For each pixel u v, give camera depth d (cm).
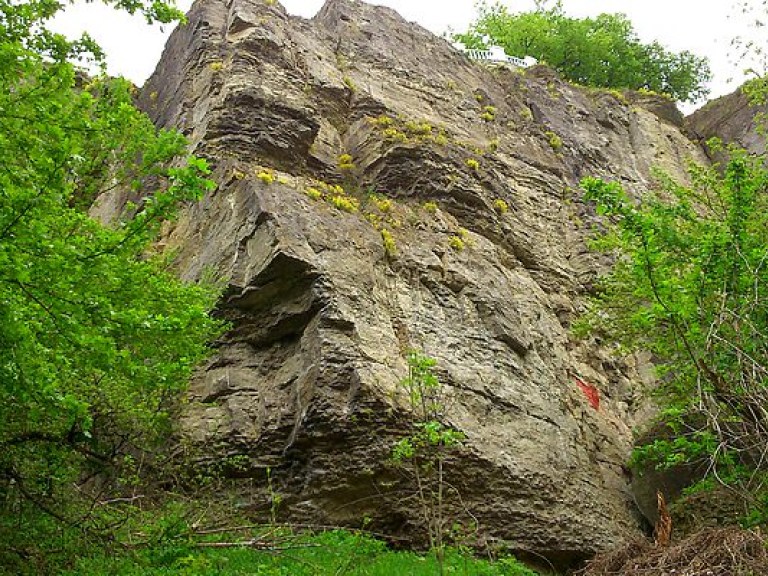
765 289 1048
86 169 995
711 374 947
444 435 859
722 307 961
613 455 1609
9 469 879
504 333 1597
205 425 1297
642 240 1109
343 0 2655
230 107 1872
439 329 1523
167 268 1617
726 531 870
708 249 1099
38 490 916
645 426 1678
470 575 1015
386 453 1230
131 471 1088
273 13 2316
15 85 870
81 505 961
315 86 2144
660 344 1427
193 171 773
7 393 760
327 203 1645
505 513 1300
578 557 1341
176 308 888
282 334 1409
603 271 2098
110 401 999
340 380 1283
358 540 1091
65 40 895
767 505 1001
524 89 2781
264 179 1605
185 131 1966
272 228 1452
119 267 793
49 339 739
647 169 2767
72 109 851
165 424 1173
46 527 879
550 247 2103
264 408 1318
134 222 761
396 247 1634
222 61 2089
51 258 703
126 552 919
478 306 1638
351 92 2225
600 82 3791
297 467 1262
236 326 1427
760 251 1049
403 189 1902
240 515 1162
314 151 1934
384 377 1308
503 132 2475
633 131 2953
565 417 1568
